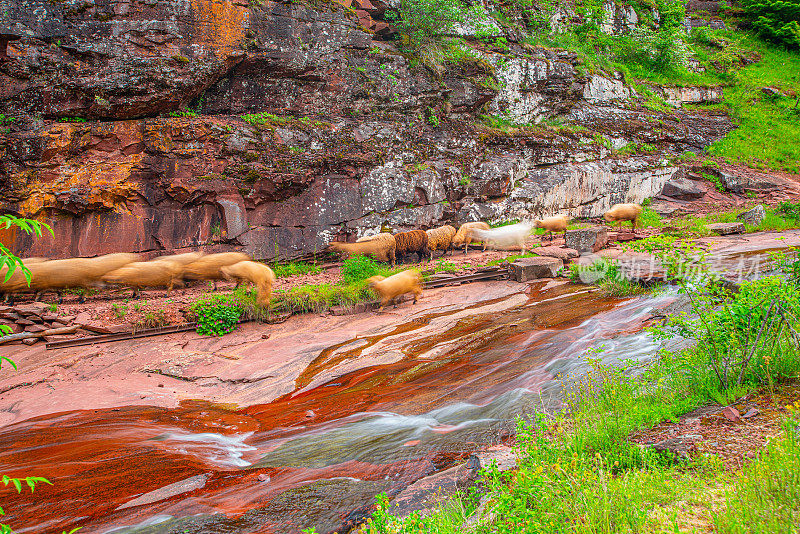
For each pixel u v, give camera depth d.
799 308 5.32
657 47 32.19
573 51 26.80
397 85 18.97
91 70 13.72
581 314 10.71
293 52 16.50
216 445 6.24
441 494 4.38
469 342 9.59
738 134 30.30
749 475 3.41
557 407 6.11
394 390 7.65
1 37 13.09
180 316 10.92
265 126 15.64
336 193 16.59
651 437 4.55
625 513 3.31
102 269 11.44
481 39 23.45
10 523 4.54
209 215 14.71
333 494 4.78
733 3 41.03
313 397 7.76
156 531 4.33
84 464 5.69
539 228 20.77
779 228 19.62
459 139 20.50
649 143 27.47
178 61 14.43
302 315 11.84
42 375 8.52
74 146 13.48
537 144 22.66
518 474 3.77
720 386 5.31
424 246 16.47
